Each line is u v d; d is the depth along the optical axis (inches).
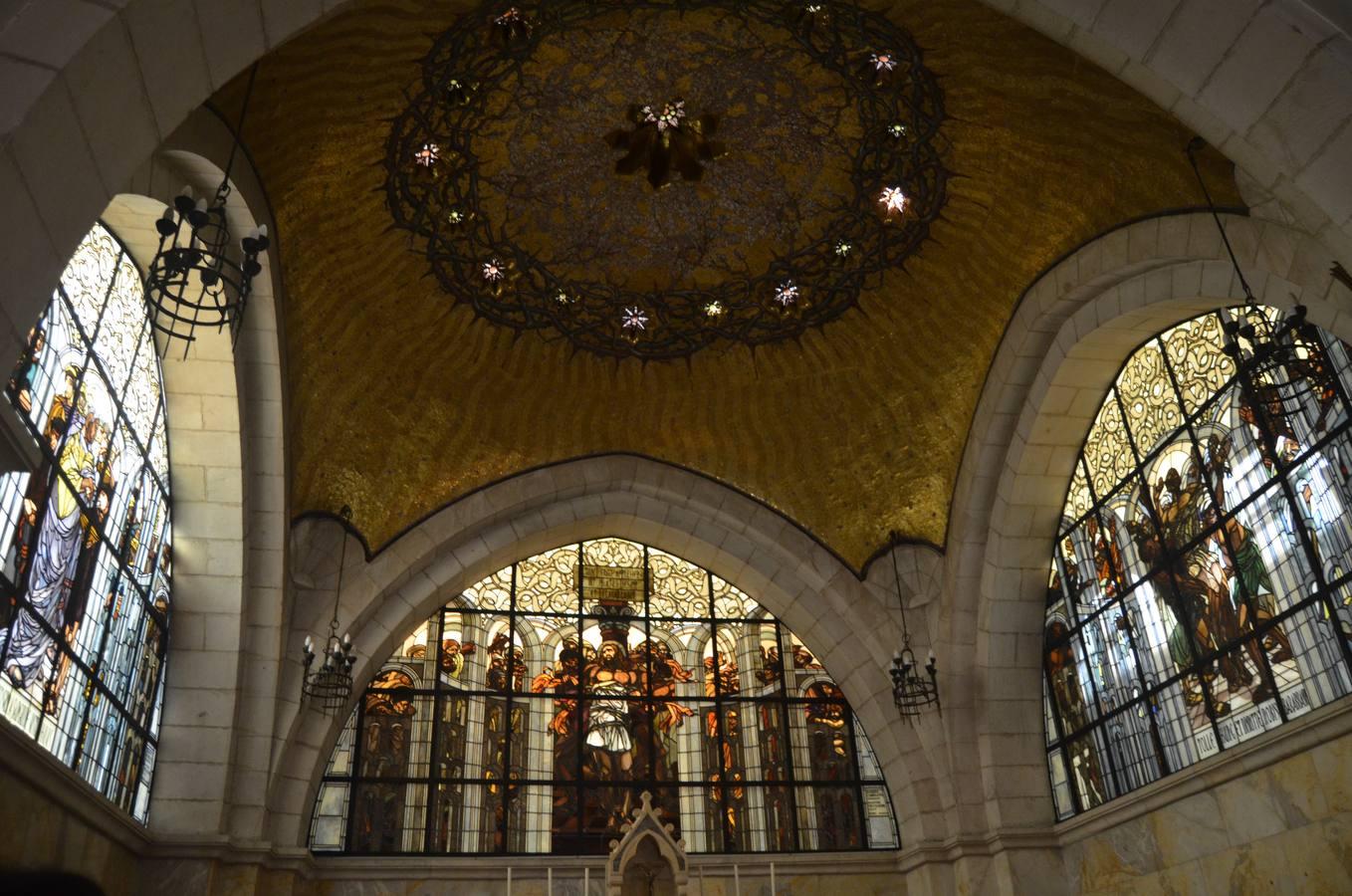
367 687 639.1
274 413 542.9
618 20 490.0
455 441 657.0
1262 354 403.5
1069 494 633.6
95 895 420.8
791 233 608.1
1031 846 602.2
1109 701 593.6
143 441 501.4
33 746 370.9
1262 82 300.4
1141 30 312.0
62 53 236.1
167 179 410.3
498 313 625.6
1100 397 604.1
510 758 639.8
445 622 672.4
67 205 247.6
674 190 590.6
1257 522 497.7
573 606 695.1
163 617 541.3
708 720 675.4
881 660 665.0
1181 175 456.1
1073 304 556.7
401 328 605.0
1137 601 575.8
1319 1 282.2
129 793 507.5
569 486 687.7
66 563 428.5
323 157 486.3
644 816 541.3
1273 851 470.0
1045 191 525.3
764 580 700.0
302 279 530.3
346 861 581.3
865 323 641.0
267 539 570.3
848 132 546.0
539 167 566.3
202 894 510.9
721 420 692.1
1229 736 508.4
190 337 315.9
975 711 641.6
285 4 290.8
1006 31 446.9
